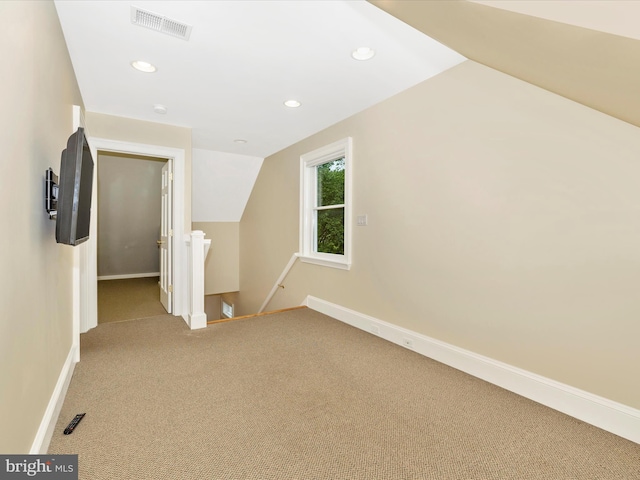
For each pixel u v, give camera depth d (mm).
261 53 2213
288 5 1734
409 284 2797
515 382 2064
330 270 3785
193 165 4879
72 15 1812
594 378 1748
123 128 3453
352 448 1525
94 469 1358
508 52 1435
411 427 1695
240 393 2023
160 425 1682
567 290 1844
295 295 4504
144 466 1384
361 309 3332
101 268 6516
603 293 1711
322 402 1931
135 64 2361
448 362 2469
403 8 1425
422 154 2648
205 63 2350
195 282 3326
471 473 1379
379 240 3090
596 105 1540
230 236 6141
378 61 2316
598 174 1716
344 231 3582
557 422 1757
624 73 1140
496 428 1696
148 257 6934
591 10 924
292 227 4523
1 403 968
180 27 1931
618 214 1655
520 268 2047
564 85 1491
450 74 2414
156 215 6879
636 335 1610
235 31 1966
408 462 1438
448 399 1980
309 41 2072
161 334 3131
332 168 3945
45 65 1517
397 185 2885
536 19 1075
